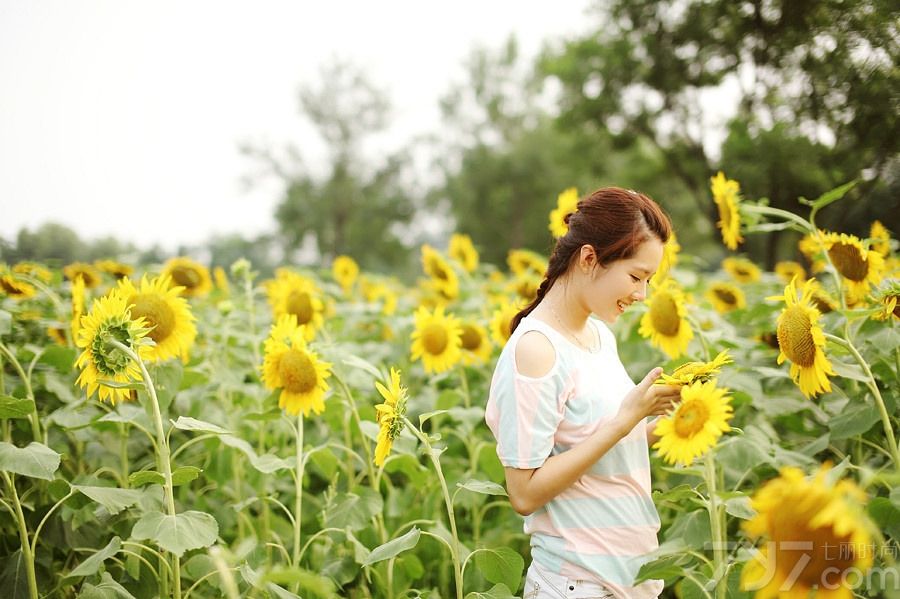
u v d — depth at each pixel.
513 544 3.34
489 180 31.09
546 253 3.00
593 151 13.60
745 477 2.54
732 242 2.89
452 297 5.08
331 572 2.69
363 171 31.86
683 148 7.36
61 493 2.52
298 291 3.78
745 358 3.24
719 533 2.00
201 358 3.55
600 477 2.00
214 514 3.14
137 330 2.23
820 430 2.96
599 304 2.01
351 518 2.61
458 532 3.45
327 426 3.78
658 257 1.98
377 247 31.16
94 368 2.21
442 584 3.11
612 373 2.11
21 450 2.22
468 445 3.29
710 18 4.98
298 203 30.44
